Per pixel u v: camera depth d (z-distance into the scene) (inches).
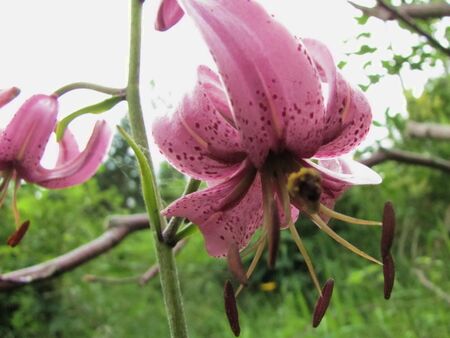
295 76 3.9
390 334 14.7
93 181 22.6
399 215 20.8
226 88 3.8
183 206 4.3
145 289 25.1
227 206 4.3
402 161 11.3
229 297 4.3
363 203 22.2
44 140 5.7
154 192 4.5
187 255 21.1
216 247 4.5
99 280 10.6
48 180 5.9
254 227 4.6
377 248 21.6
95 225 22.3
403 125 12.1
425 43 9.5
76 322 22.4
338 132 4.4
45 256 19.5
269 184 4.2
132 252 22.8
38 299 22.0
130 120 5.1
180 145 4.4
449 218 19.5
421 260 16.8
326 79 4.3
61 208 20.6
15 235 5.6
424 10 9.8
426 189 20.5
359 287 18.0
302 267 25.2
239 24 3.8
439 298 14.9
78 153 6.2
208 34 3.8
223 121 4.3
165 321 24.8
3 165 5.7
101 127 6.0
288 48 3.9
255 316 23.6
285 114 4.0
